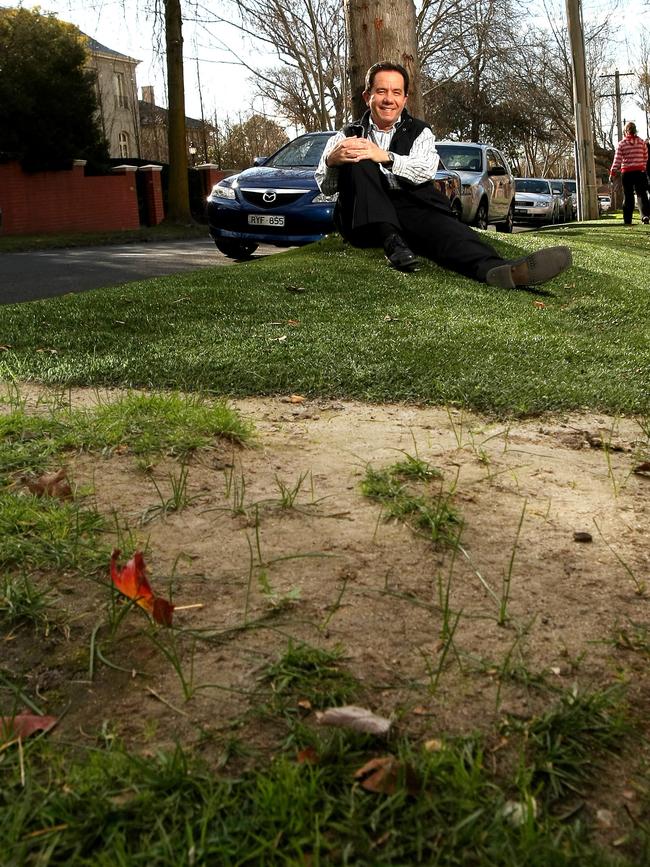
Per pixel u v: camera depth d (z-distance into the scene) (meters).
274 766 1.36
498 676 1.65
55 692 1.61
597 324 5.68
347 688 1.59
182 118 26.72
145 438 2.89
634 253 11.26
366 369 4.01
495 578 2.04
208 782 1.33
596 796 1.36
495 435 3.19
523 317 5.63
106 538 2.21
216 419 3.04
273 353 4.32
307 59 35.88
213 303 5.78
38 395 3.68
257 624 1.81
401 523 2.32
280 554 2.14
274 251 13.23
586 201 23.61
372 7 8.78
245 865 1.21
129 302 5.77
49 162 28.00
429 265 7.42
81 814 1.28
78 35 30.30
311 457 2.89
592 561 2.16
